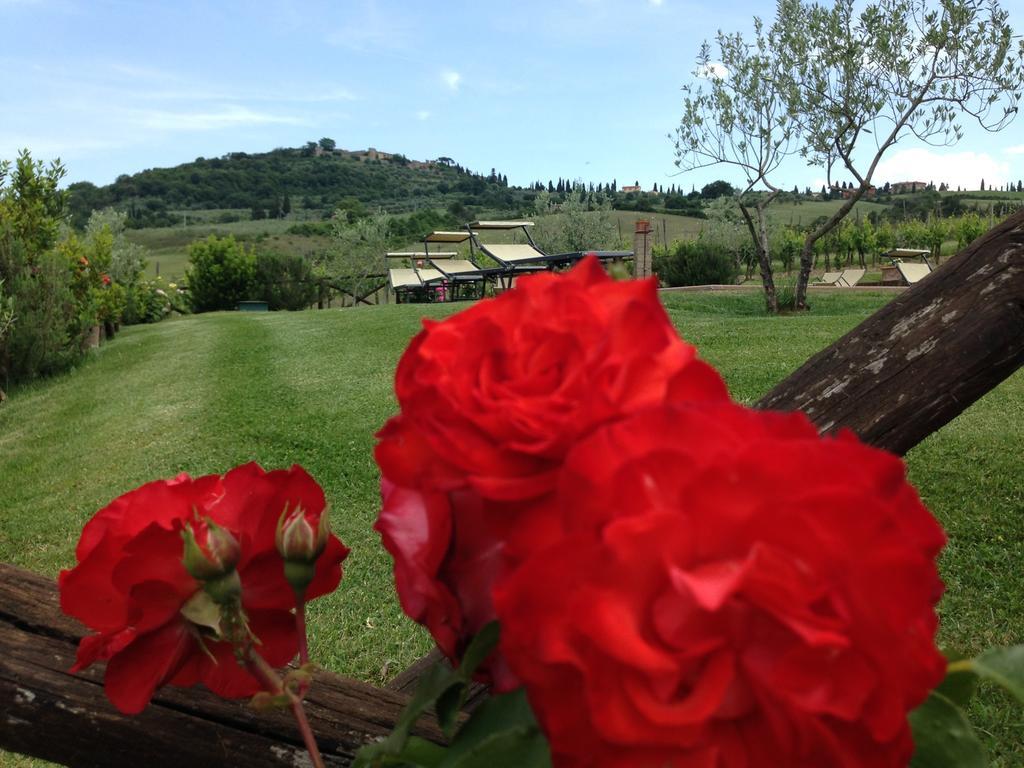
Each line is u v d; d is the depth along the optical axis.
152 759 0.96
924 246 38.19
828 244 38.06
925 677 0.40
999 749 2.29
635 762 0.38
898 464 0.42
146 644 0.62
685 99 15.51
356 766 0.60
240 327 15.98
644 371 0.47
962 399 1.30
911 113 13.84
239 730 0.97
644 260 14.27
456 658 0.51
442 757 0.65
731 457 0.40
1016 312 1.27
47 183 12.71
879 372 1.30
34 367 11.58
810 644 0.35
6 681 0.94
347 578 3.85
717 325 10.99
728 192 61.91
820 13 14.27
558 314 0.50
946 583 3.34
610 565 0.38
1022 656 0.54
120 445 6.94
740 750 0.38
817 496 0.38
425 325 0.52
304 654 0.62
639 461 0.40
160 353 13.14
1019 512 3.97
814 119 14.67
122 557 0.59
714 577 0.37
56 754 0.96
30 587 0.99
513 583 0.39
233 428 6.89
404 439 0.50
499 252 22.44
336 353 11.17
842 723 0.39
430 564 0.48
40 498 5.75
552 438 0.43
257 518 0.64
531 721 0.55
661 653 0.36
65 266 12.25
